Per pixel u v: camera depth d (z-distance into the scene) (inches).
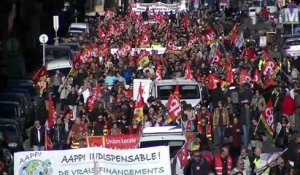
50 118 1338.6
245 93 1594.5
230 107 1464.1
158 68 1836.9
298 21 2847.0
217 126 1390.3
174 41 2731.3
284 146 1339.8
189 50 2397.9
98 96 1534.2
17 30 2874.0
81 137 1228.5
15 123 1451.8
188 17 4160.9
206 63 2139.5
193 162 1064.8
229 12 4886.8
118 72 1909.4
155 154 934.4
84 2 4544.8
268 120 1318.9
